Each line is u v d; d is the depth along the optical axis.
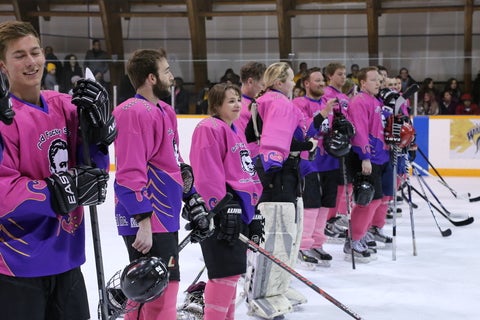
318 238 4.75
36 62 1.79
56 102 1.89
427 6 12.84
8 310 1.76
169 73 2.47
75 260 1.88
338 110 4.60
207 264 2.79
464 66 9.52
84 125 1.84
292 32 13.49
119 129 2.30
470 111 9.56
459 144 9.52
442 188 8.59
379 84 4.90
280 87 3.45
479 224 6.35
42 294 1.81
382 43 13.22
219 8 13.54
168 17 13.59
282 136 3.19
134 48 13.83
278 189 3.39
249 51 13.67
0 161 1.71
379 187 4.86
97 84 1.84
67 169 1.88
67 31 13.54
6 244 1.76
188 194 2.56
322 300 3.87
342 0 13.04
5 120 1.62
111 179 9.30
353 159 4.89
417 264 4.79
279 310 3.42
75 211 1.88
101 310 1.99
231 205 2.72
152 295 2.16
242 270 2.78
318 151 4.73
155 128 2.36
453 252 5.17
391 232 5.99
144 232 2.29
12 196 1.71
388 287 4.17
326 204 4.75
